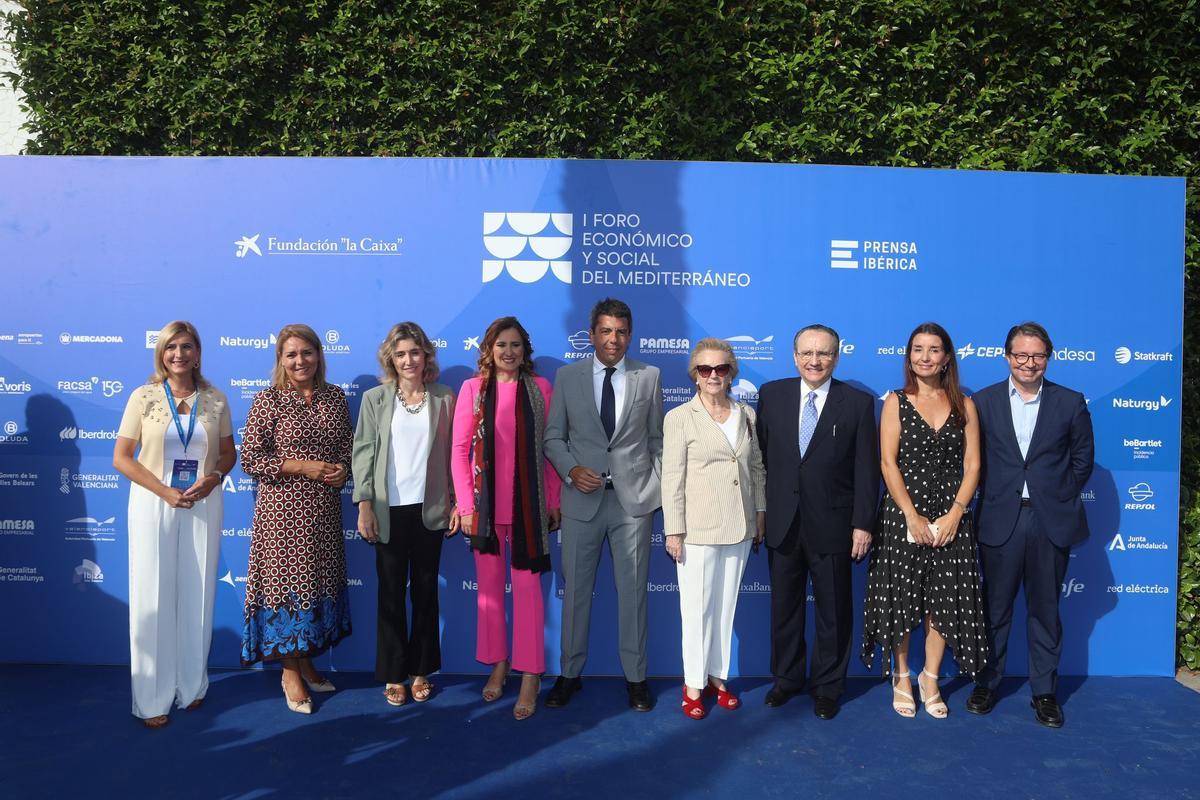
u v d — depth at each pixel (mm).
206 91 4430
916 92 4559
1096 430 4082
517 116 4543
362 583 4070
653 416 3674
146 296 4055
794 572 3621
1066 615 4094
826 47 4488
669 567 4098
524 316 4070
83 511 4074
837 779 3023
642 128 4469
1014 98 4555
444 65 4473
